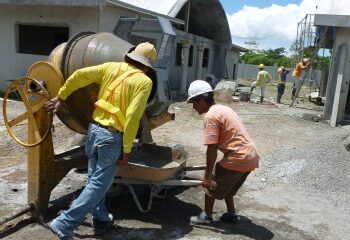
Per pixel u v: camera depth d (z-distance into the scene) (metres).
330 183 6.25
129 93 3.79
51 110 4.03
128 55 3.98
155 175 4.43
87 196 3.82
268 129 11.55
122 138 3.84
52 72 4.24
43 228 4.32
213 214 4.98
